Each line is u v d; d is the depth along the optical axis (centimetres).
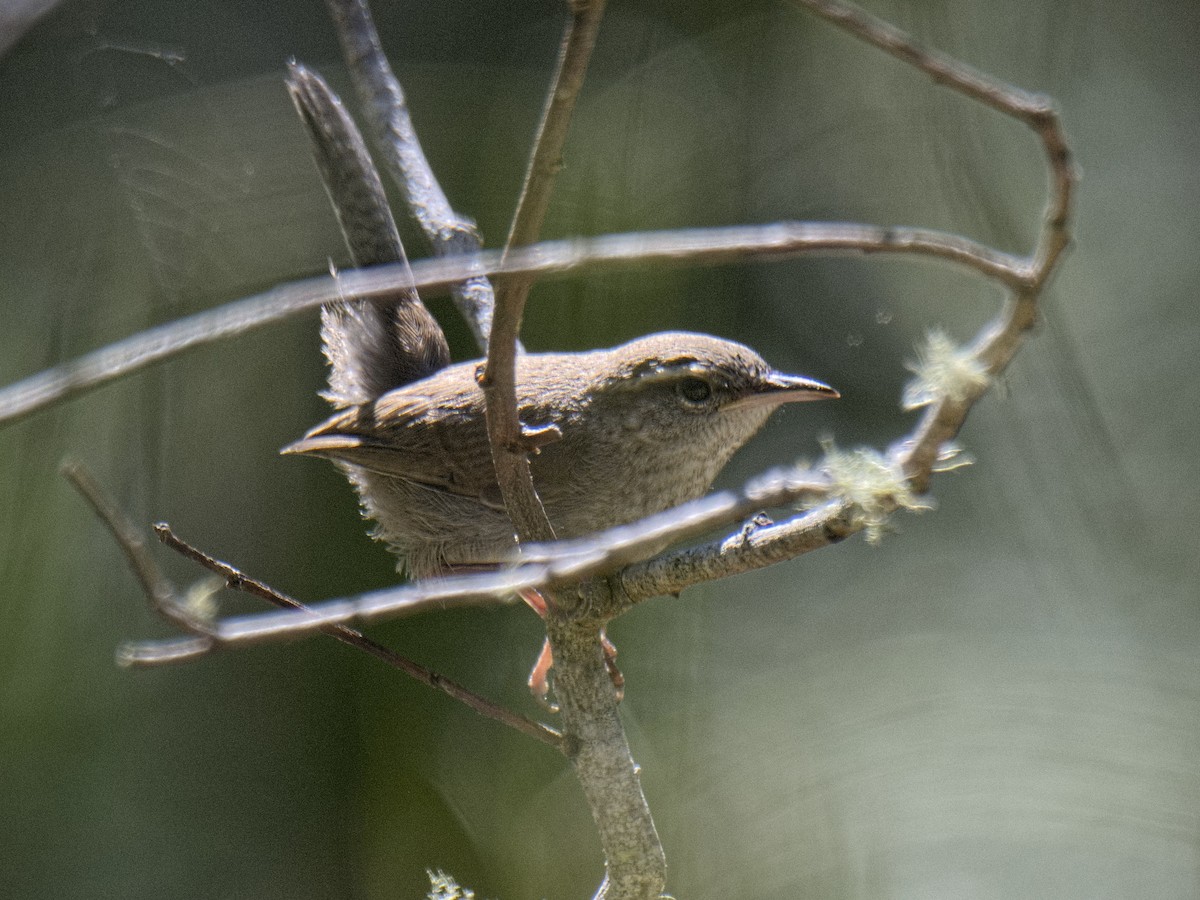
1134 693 1229
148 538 1079
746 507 395
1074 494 1333
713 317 1202
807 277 1317
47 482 1039
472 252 804
